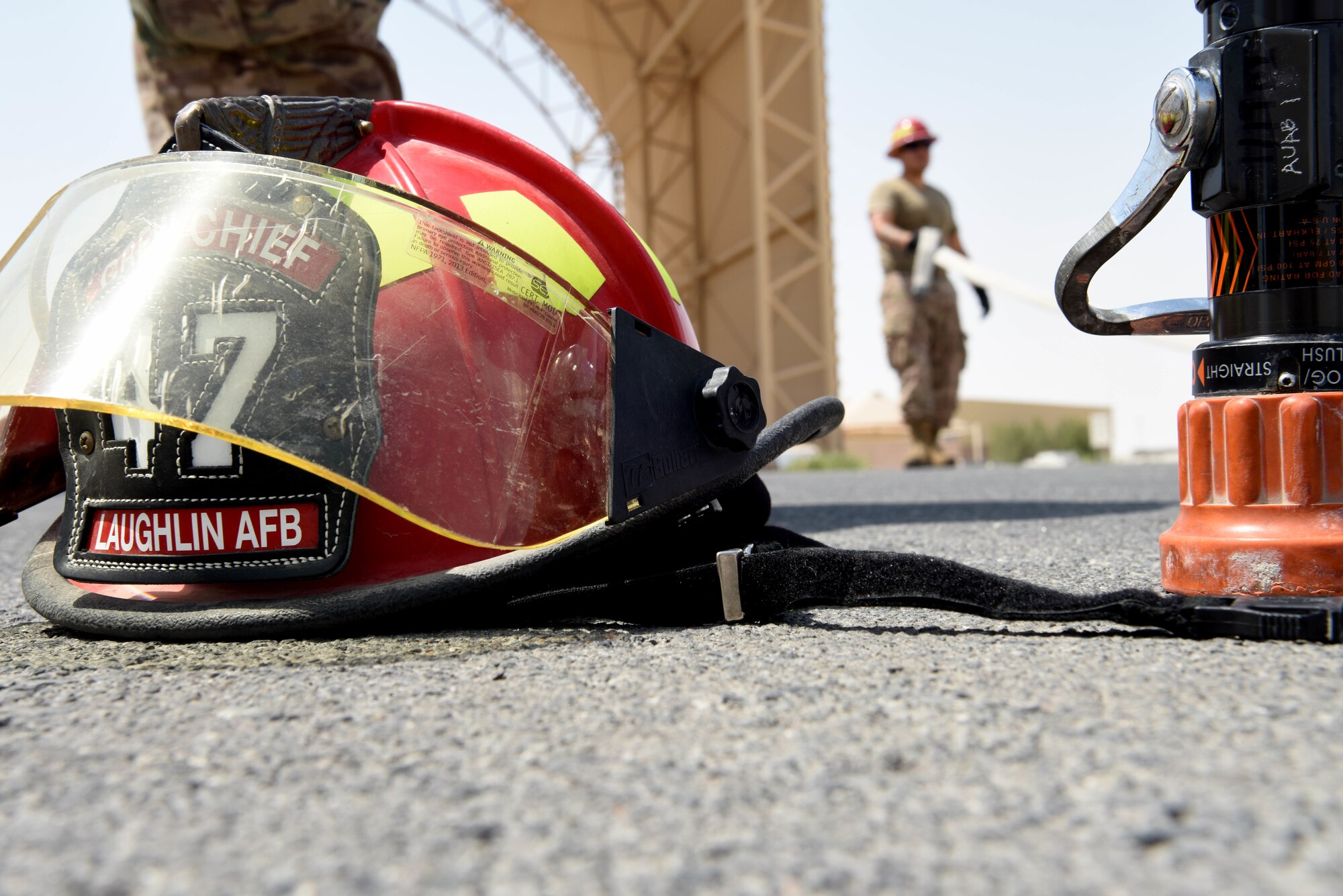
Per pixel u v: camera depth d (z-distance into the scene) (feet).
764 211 73.46
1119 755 2.74
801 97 71.97
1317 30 4.33
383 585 4.77
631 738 3.05
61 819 2.49
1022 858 2.16
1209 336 5.04
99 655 4.44
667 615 5.01
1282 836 2.20
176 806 2.57
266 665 4.17
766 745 2.94
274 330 4.49
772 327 77.41
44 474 5.92
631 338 4.78
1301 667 3.68
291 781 2.74
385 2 10.52
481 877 2.14
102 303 4.60
